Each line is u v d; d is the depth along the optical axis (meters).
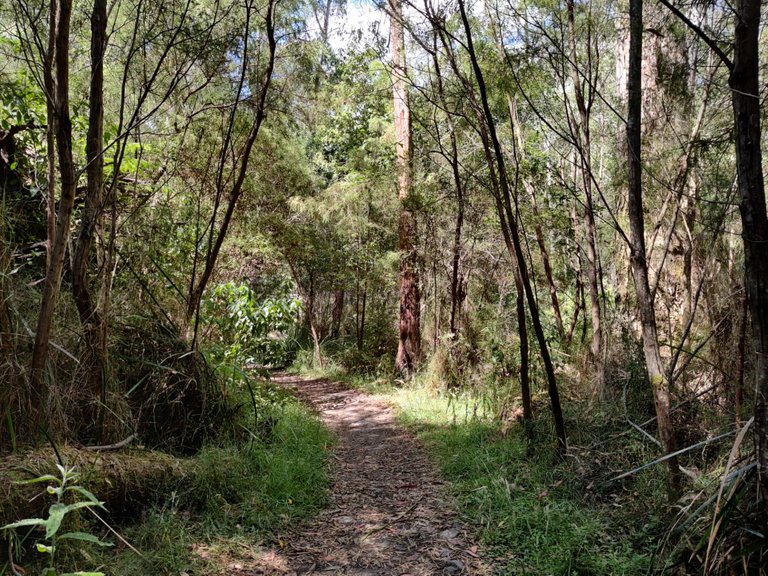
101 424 3.98
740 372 4.20
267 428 5.95
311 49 6.02
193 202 7.12
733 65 2.60
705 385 5.17
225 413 5.31
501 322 8.00
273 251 12.82
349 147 14.87
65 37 3.37
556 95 6.30
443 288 10.65
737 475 2.64
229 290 8.70
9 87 4.90
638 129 3.72
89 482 3.34
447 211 9.21
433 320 10.99
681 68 4.59
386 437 7.34
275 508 4.29
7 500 2.79
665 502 3.74
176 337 5.18
